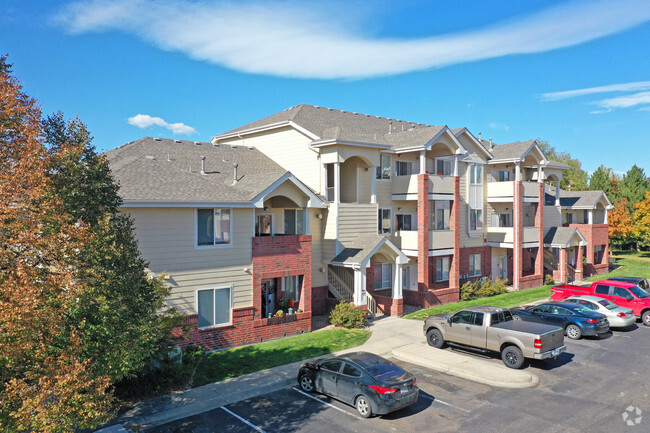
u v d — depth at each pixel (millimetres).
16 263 9156
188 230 18875
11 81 10773
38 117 10703
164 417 13000
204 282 19250
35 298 8727
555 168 41000
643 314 24219
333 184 28094
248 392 14844
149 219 17938
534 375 16203
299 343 20031
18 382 8555
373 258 26984
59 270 10055
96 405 9367
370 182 27766
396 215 30281
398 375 12992
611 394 14414
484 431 11992
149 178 19188
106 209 12086
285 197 23547
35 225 9539
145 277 13445
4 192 9180
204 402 13883
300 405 13852
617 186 74875
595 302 23391
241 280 20297
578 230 39281
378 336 21438
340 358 14156
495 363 17469
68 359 9328
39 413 8539
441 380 15969
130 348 10875
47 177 9969
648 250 66000
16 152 9953
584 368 17000
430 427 12266
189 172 22156
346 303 23750
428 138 28500
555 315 21922
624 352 19016
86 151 11852
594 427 12117
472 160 34406
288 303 23484
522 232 35344
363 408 12945
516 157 34719
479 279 35469
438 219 31688
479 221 35531
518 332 16766
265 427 12398
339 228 25312
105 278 10852
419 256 28453
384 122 36031
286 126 28234
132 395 14031
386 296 27797
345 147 25359
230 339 19672
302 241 22172
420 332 22125
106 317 10625
